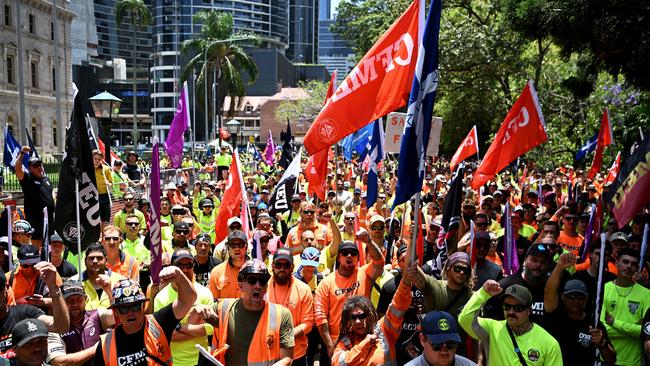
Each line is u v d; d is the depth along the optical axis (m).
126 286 4.49
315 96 73.31
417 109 5.44
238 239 6.75
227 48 62.84
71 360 4.86
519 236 9.26
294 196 12.54
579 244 9.52
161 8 121.56
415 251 5.25
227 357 4.93
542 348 4.76
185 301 4.62
